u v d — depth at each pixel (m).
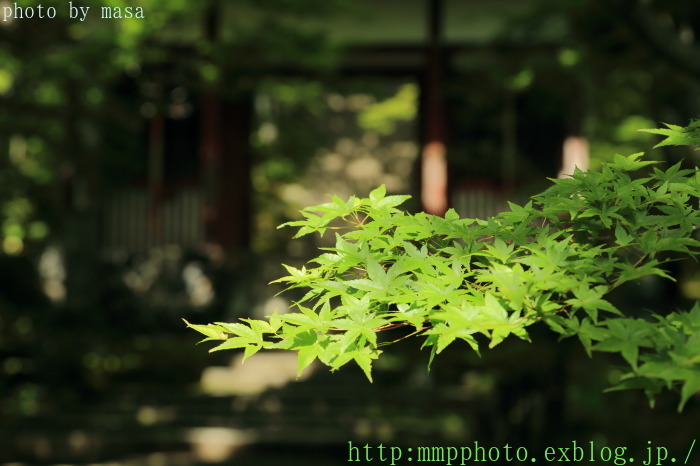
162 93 14.91
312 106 20.48
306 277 2.01
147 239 15.23
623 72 10.77
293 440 10.20
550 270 1.74
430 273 1.89
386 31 14.93
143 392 11.72
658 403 8.45
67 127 12.87
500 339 1.60
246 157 16.34
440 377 12.03
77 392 11.66
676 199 1.98
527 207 2.14
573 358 9.92
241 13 14.51
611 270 1.78
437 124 14.88
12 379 11.92
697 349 1.54
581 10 9.51
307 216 2.16
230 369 12.72
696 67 6.67
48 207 14.02
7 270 13.20
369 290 1.79
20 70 11.95
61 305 13.44
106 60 11.45
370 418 10.82
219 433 10.38
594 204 2.05
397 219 2.10
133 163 14.68
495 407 8.98
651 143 13.17
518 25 12.94
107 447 10.20
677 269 12.71
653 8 7.28
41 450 10.01
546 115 14.46
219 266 15.18
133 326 14.31
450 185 14.88
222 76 14.05
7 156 13.72
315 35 12.38
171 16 11.84
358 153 24.09
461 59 14.91
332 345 1.74
